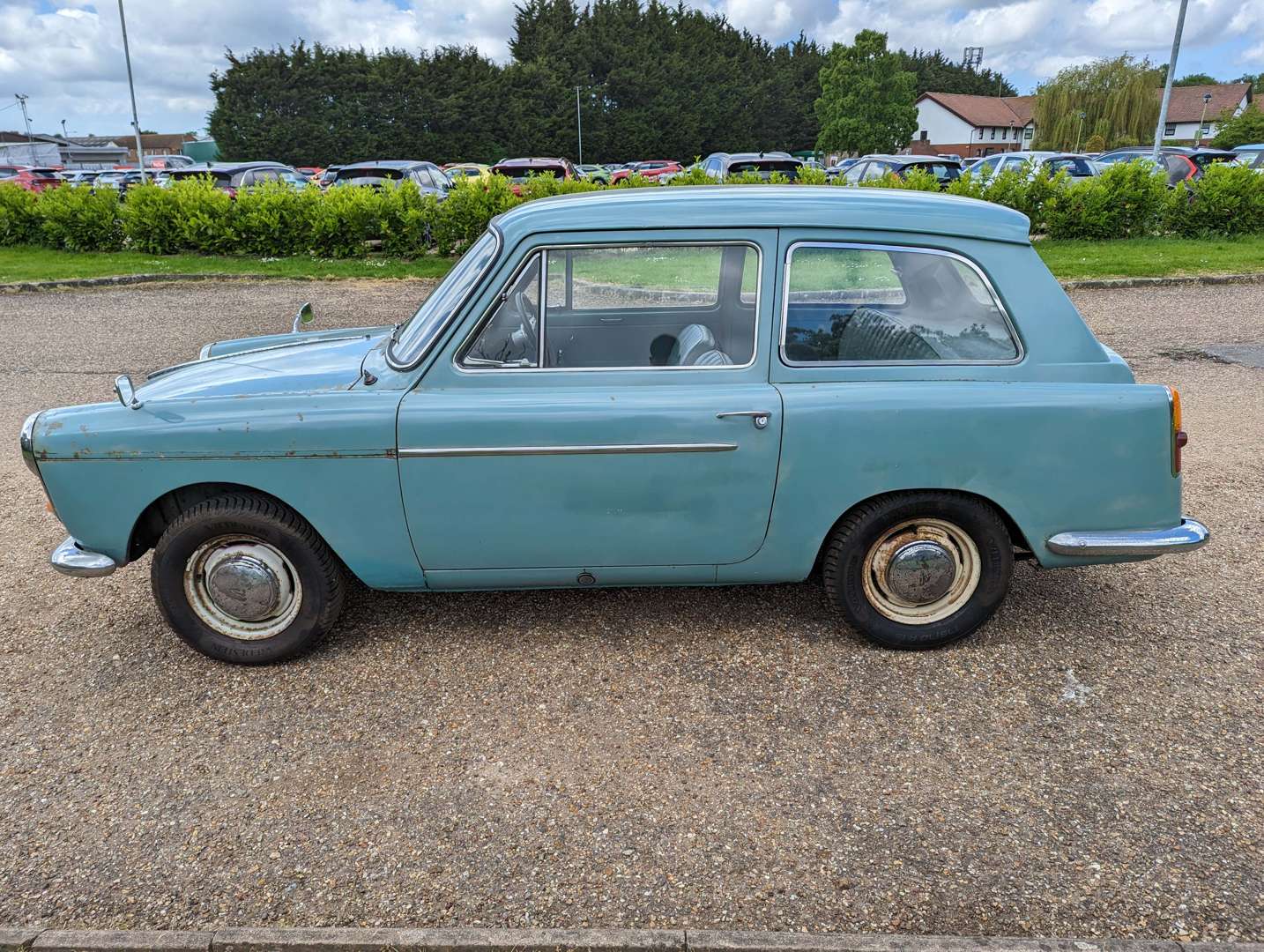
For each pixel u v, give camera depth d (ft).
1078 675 11.23
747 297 10.68
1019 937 7.34
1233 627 12.33
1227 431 20.92
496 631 12.46
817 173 53.06
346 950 7.31
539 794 9.25
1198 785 9.20
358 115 213.87
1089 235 52.90
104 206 54.54
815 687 11.06
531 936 7.33
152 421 10.53
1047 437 10.50
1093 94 199.62
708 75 249.14
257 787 9.44
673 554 11.03
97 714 10.76
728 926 7.57
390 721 10.52
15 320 36.29
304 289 43.60
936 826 8.70
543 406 10.41
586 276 10.64
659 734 10.19
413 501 10.67
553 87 225.97
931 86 344.90
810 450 10.48
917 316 10.72
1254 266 42.57
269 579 11.16
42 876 8.25
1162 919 7.55
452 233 51.85
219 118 213.05
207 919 7.75
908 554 11.17
